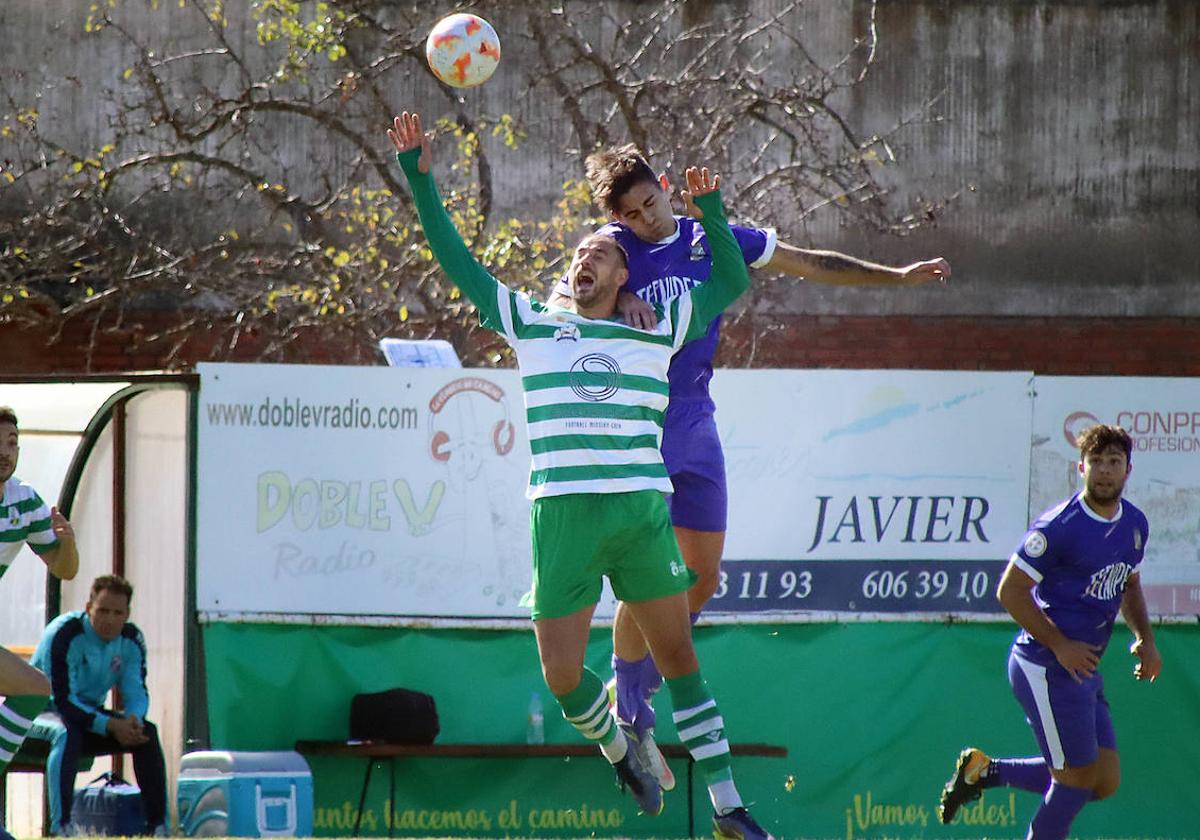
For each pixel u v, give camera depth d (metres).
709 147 53.19
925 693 36.03
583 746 34.44
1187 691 36.78
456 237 19.25
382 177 53.62
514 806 34.84
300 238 55.44
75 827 32.25
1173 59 67.94
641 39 61.75
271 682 33.84
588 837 35.03
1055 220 67.19
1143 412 36.78
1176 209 67.88
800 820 35.53
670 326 19.39
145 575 36.50
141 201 59.25
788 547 35.88
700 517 22.75
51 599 38.81
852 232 64.62
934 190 66.25
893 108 65.75
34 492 26.19
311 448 34.41
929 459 36.25
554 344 18.95
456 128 54.03
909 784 35.91
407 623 34.53
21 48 60.62
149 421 36.28
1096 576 26.67
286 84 57.97
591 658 35.06
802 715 35.72
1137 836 36.53
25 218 55.00
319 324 52.44
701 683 19.64
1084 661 26.42
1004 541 36.41
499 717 34.75
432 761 34.59
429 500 34.78
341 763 34.06
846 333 65.81
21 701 24.39
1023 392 36.50
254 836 30.67
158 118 52.09
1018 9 66.88
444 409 34.88
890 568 36.12
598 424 18.72
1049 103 67.19
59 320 57.88
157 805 32.78
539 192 61.09
